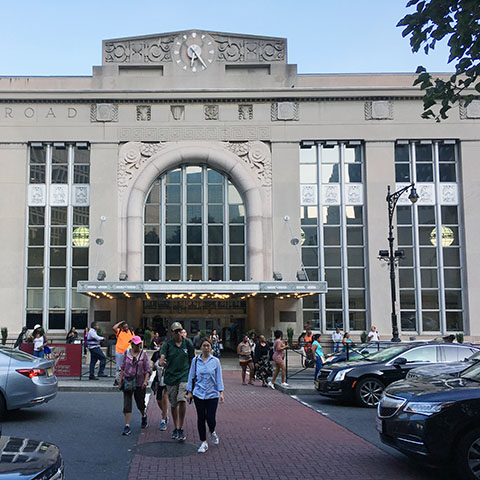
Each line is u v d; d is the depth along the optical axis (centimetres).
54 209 2958
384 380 1365
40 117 2953
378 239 2916
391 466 814
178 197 2989
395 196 2527
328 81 3036
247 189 2922
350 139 2973
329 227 2977
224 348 3017
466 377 838
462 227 2955
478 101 2983
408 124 2981
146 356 1030
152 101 2973
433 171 2997
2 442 519
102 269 2842
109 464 805
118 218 2900
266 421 1169
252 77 3009
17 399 1105
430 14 847
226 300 3041
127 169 2938
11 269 2856
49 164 2975
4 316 2825
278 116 2973
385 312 2862
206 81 2997
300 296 2825
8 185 2909
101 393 1566
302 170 3012
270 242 2909
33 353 1773
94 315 2855
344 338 2539
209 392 900
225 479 740
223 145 2967
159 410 1286
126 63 3011
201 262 2941
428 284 2923
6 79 2980
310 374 2147
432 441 714
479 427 707
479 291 2880
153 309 3011
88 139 2945
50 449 516
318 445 943
